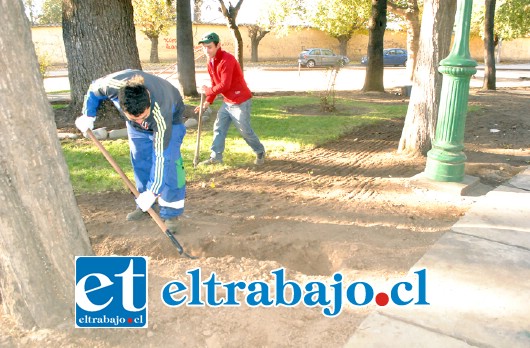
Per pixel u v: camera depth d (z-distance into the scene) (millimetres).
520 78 23359
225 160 6562
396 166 6402
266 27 32438
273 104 12617
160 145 3363
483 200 4957
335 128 9086
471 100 13828
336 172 6184
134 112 3037
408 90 15656
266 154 7047
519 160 6738
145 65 33125
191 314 2912
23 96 2391
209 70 5953
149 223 4418
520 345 2654
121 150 7020
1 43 2289
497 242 3947
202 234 4164
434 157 5352
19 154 2439
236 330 2793
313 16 33094
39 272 2633
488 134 8656
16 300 2670
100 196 5133
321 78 24859
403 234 4145
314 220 4477
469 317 2918
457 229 4207
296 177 5926
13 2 2307
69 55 9031
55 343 2611
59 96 14398
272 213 4672
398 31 43594
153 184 3367
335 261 3787
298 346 2676
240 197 5145
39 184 2531
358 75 27219
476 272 3443
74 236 2719
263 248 3994
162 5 31828
